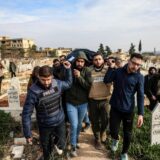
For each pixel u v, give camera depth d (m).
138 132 6.38
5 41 132.62
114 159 5.21
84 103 5.13
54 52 106.81
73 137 5.11
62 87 4.32
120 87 4.63
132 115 4.77
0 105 8.23
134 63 4.41
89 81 4.95
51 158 4.51
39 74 3.87
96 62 5.35
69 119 5.07
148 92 7.73
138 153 5.41
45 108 4.05
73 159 5.15
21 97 8.80
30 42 141.50
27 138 4.03
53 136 4.45
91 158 5.23
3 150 5.59
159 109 5.72
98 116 5.57
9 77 21.36
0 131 6.21
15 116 7.08
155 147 5.65
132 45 67.06
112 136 5.00
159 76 7.61
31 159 5.26
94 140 6.14
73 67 5.01
